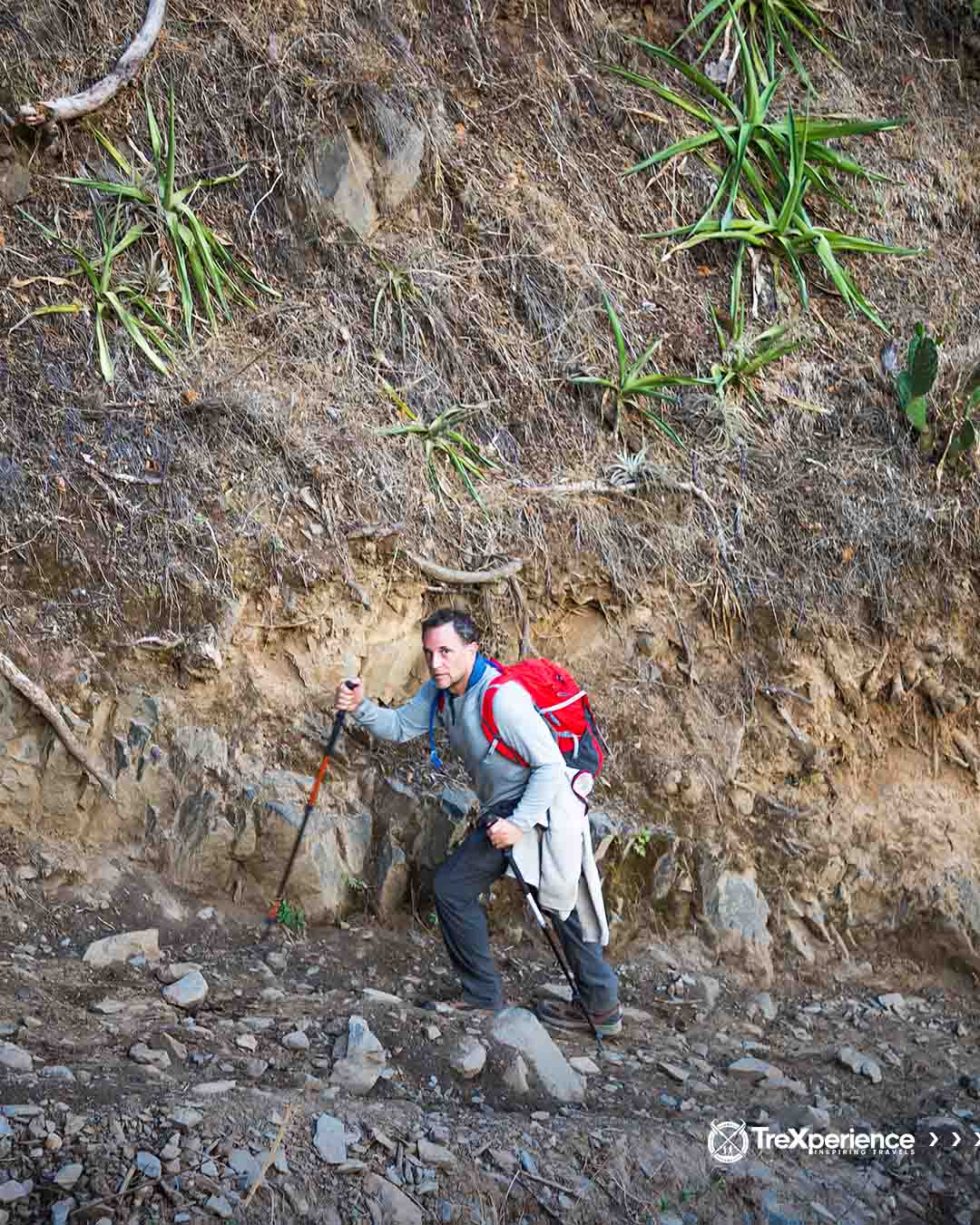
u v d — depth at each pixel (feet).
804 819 18.80
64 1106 10.77
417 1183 11.21
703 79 23.27
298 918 15.40
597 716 17.97
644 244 21.84
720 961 17.46
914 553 20.30
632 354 20.56
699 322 21.40
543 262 20.39
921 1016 17.78
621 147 22.57
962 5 26.43
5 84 17.42
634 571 18.69
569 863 13.94
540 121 22.00
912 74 25.58
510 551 17.93
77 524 15.57
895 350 22.07
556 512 18.51
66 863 14.69
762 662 19.16
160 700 15.53
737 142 22.89
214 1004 13.56
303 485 16.83
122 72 18.28
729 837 18.19
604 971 14.82
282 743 16.11
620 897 17.19
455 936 14.19
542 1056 13.65
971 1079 15.96
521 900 16.53
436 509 17.75
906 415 21.29
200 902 15.20
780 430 20.72
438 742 17.12
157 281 17.53
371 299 18.98
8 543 15.17
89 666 15.20
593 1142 12.53
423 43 21.49
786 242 22.12
